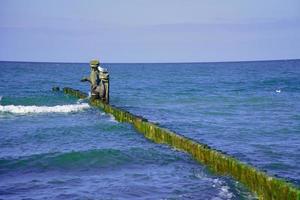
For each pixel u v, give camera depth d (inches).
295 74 4008.4
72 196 404.5
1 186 437.4
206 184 439.2
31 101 1322.6
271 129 863.7
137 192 417.7
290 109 1263.5
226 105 1378.0
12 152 604.1
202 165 503.2
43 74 4013.3
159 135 648.4
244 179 410.0
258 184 380.5
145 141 679.1
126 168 514.9
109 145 648.4
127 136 727.7
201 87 2345.0
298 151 639.1
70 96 1469.0
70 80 2979.8
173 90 2095.2
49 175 484.1
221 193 409.4
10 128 815.7
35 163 533.6
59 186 438.3
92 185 442.0
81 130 785.6
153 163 534.0
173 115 1095.6
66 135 743.1
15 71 4638.3
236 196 398.3
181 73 4918.8
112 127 802.8
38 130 789.9
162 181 455.2
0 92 1727.4
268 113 1161.4
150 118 1021.2
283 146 677.3
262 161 569.6
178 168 505.7
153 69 7007.9
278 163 557.0
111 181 457.1
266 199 364.8
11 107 1059.9
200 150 510.3
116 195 408.5
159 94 1814.7
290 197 325.1
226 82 2861.7
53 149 624.1
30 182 453.1
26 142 684.7
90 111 1055.0
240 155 608.1
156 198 398.9
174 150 586.6
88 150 579.8
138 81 3063.5
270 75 3897.6
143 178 468.1
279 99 1593.3
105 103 1029.2
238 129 862.5
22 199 394.3
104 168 515.8
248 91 2026.3
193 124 931.3
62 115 997.8
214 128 876.6
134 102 1440.7
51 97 1434.5
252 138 757.3
